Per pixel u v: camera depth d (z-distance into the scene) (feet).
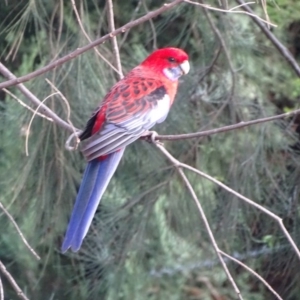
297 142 34.50
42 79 30.73
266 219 34.24
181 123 33.73
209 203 33.96
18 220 34.37
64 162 31.30
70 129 24.97
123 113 24.23
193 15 33.73
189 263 37.09
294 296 34.37
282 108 38.37
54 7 31.04
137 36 34.81
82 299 36.58
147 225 34.14
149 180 33.94
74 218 22.94
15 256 37.11
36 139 31.09
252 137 33.63
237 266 35.99
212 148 33.86
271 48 36.88
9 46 35.88
